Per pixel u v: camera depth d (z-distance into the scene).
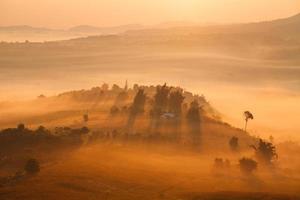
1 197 187.25
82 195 191.25
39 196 188.75
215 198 188.75
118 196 191.38
